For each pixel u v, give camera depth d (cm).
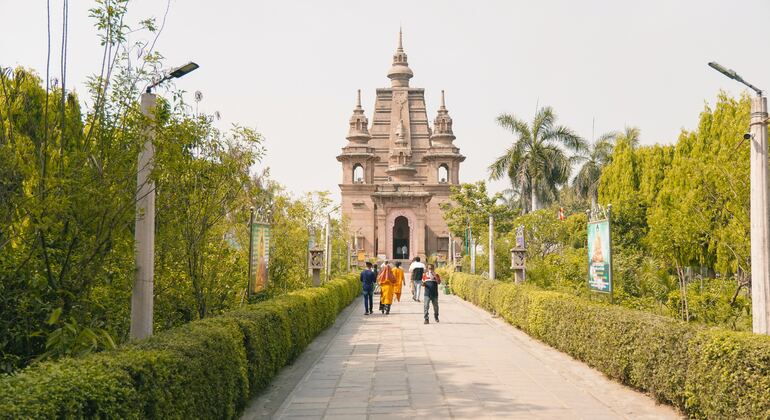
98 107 972
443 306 3291
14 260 905
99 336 905
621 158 4131
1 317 901
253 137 1449
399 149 8062
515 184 5128
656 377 1045
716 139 2798
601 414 1019
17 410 480
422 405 1095
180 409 746
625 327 1187
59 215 885
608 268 1480
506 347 1788
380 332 2180
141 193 986
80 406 540
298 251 2564
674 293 1808
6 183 850
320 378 1362
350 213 8275
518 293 2169
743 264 1638
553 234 3400
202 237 1355
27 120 983
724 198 1652
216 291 1523
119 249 974
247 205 1778
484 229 5747
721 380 830
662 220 1834
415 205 7512
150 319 984
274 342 1302
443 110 8756
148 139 958
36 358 870
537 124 4928
